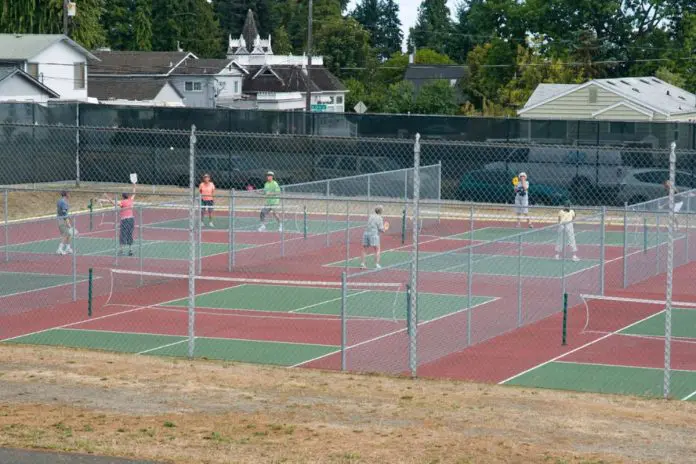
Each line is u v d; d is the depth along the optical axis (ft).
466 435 49.78
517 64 279.69
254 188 167.53
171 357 70.64
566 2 288.51
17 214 150.51
